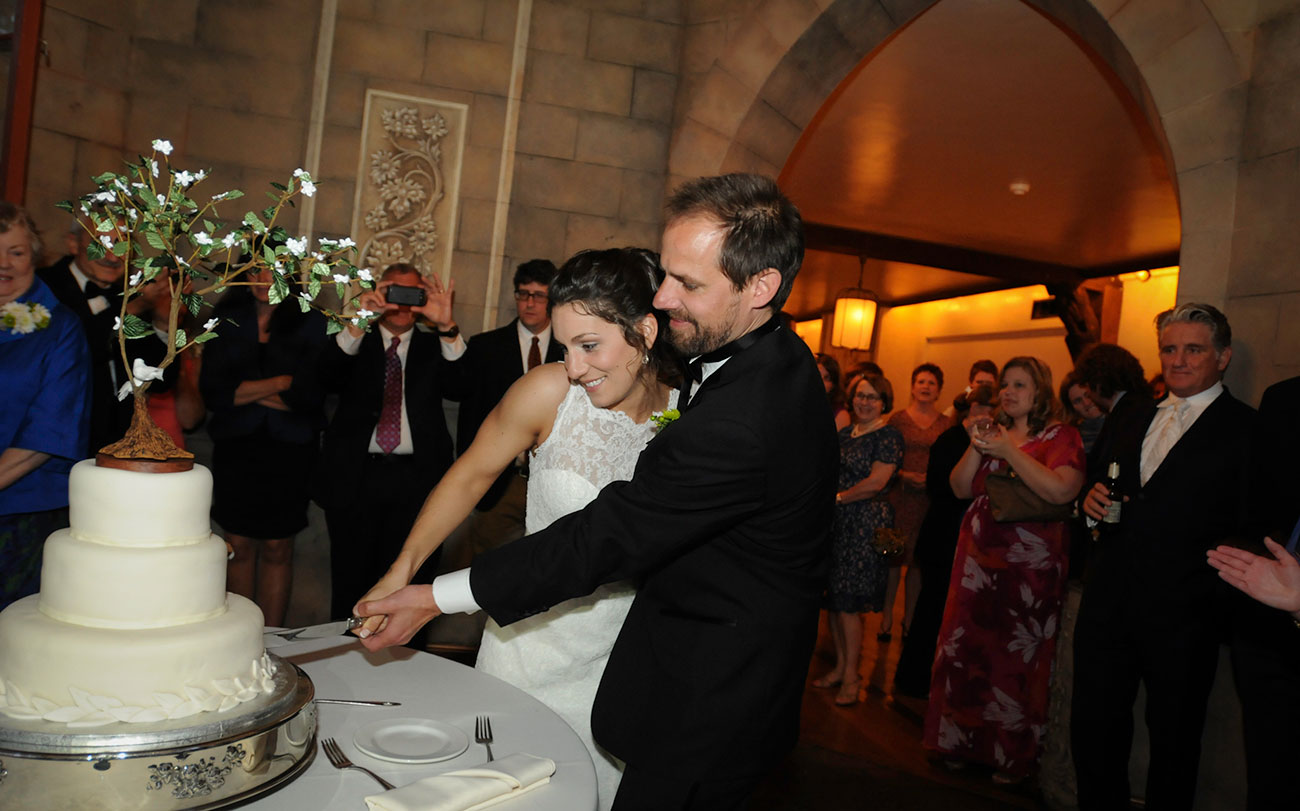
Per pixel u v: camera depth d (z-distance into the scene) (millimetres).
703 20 4359
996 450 3225
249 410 3766
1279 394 2342
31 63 3574
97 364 3066
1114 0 3303
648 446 1476
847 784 3318
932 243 9250
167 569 1132
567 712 1847
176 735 1058
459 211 4297
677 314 1465
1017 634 3350
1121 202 6980
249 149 4180
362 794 1153
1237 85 3082
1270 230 2912
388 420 3676
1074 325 9617
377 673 1604
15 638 1092
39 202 3746
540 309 3861
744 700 1423
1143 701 3127
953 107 5480
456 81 4277
